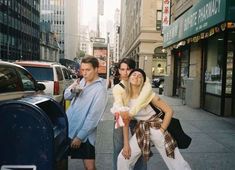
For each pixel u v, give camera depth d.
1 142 2.85
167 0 20.17
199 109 12.72
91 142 3.58
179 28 14.13
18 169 2.86
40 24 81.31
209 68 12.16
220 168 5.16
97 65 3.63
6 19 51.81
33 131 2.85
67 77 12.72
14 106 2.84
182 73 17.17
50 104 3.62
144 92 3.35
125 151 3.37
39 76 9.97
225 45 10.28
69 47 127.88
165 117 3.40
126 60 3.61
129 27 65.12
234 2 8.32
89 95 3.54
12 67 5.17
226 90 10.59
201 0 10.62
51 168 2.86
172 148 3.38
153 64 38.66
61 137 3.33
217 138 7.30
